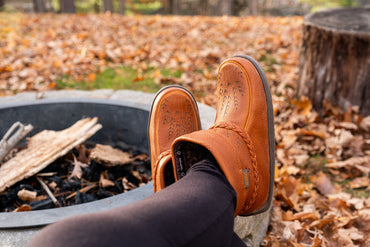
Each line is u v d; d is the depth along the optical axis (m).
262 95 0.66
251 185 0.57
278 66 1.79
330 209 0.92
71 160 0.94
